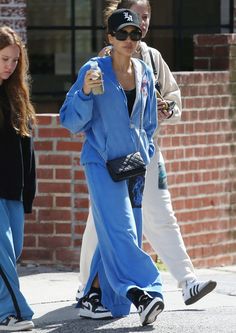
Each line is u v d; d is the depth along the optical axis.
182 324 20.95
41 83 37.62
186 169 29.34
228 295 24.22
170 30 38.16
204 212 29.88
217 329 20.58
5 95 20.28
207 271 28.98
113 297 21.41
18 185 20.36
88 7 37.88
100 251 20.94
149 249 28.00
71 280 25.88
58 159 27.17
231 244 30.67
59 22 37.62
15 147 20.34
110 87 20.81
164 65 22.88
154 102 21.44
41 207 27.34
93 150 20.95
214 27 37.72
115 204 20.64
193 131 29.48
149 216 22.17
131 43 20.72
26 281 25.67
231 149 30.52
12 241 20.52
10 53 19.91
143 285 20.50
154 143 22.22
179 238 22.22
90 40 37.97
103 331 20.45
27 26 37.19
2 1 32.69
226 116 30.38
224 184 30.36
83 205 27.17
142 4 22.28
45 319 21.61
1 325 20.41
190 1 38.09
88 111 20.58
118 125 20.84
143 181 21.17
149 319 20.42
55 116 27.11
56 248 27.38
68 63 37.78
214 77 30.05
